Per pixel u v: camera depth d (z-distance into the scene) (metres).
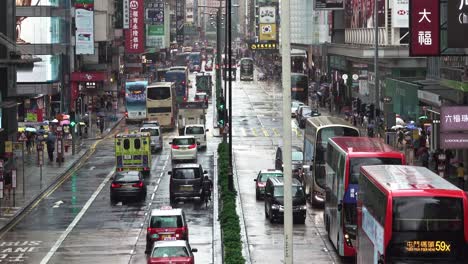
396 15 158.62
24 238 81.00
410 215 48.41
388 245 48.59
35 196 104.06
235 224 76.88
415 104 139.12
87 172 126.50
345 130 94.88
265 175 101.94
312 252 73.31
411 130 123.62
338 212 71.25
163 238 71.81
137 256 72.50
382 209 50.16
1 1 139.88
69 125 148.12
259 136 167.75
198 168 100.44
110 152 149.50
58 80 188.50
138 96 195.38
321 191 96.19
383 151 69.62
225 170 110.00
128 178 100.56
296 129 180.25
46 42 183.12
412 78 158.50
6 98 137.50
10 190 103.00
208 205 98.38
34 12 182.38
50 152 137.00
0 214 92.56
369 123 153.50
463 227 48.19
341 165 70.94
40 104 182.88
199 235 80.69
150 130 151.50
